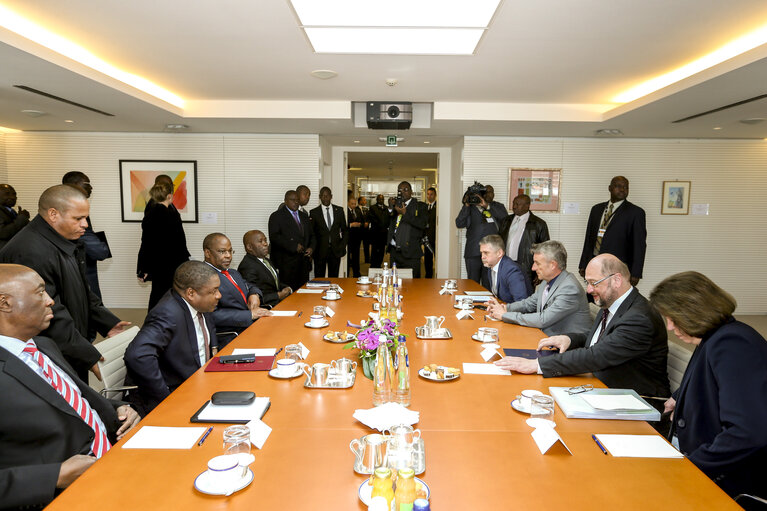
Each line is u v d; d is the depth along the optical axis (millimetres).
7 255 2361
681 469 1333
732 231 6832
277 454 1396
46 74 3713
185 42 3553
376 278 4629
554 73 4277
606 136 6633
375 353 1961
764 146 6684
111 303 6871
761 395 1446
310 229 6402
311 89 4961
